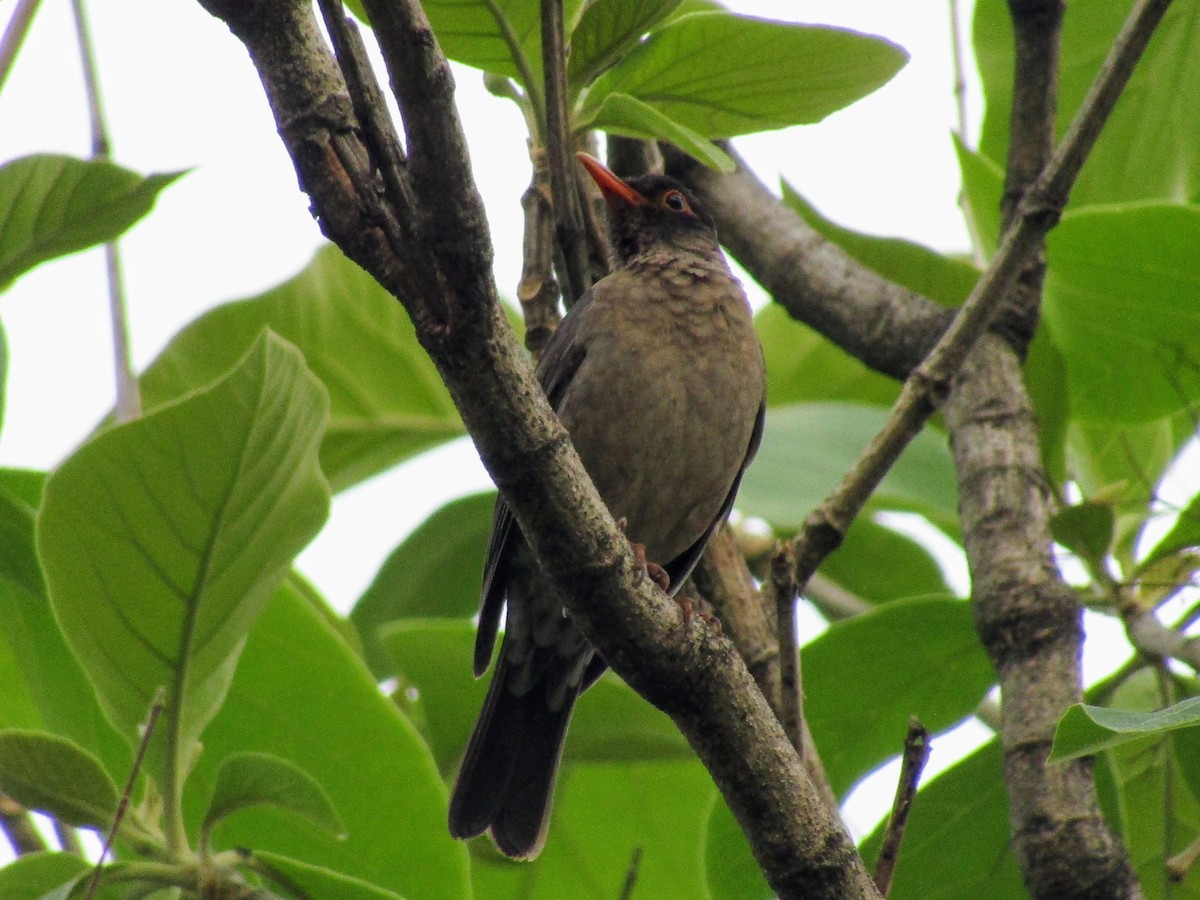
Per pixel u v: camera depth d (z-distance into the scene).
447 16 7.24
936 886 8.77
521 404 5.87
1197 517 8.18
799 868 6.51
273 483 7.20
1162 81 10.79
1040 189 7.46
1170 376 9.14
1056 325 9.39
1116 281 8.81
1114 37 10.97
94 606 7.23
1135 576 8.26
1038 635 7.85
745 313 10.98
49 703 8.64
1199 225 8.30
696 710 6.53
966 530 8.47
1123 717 5.52
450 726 10.18
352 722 8.25
